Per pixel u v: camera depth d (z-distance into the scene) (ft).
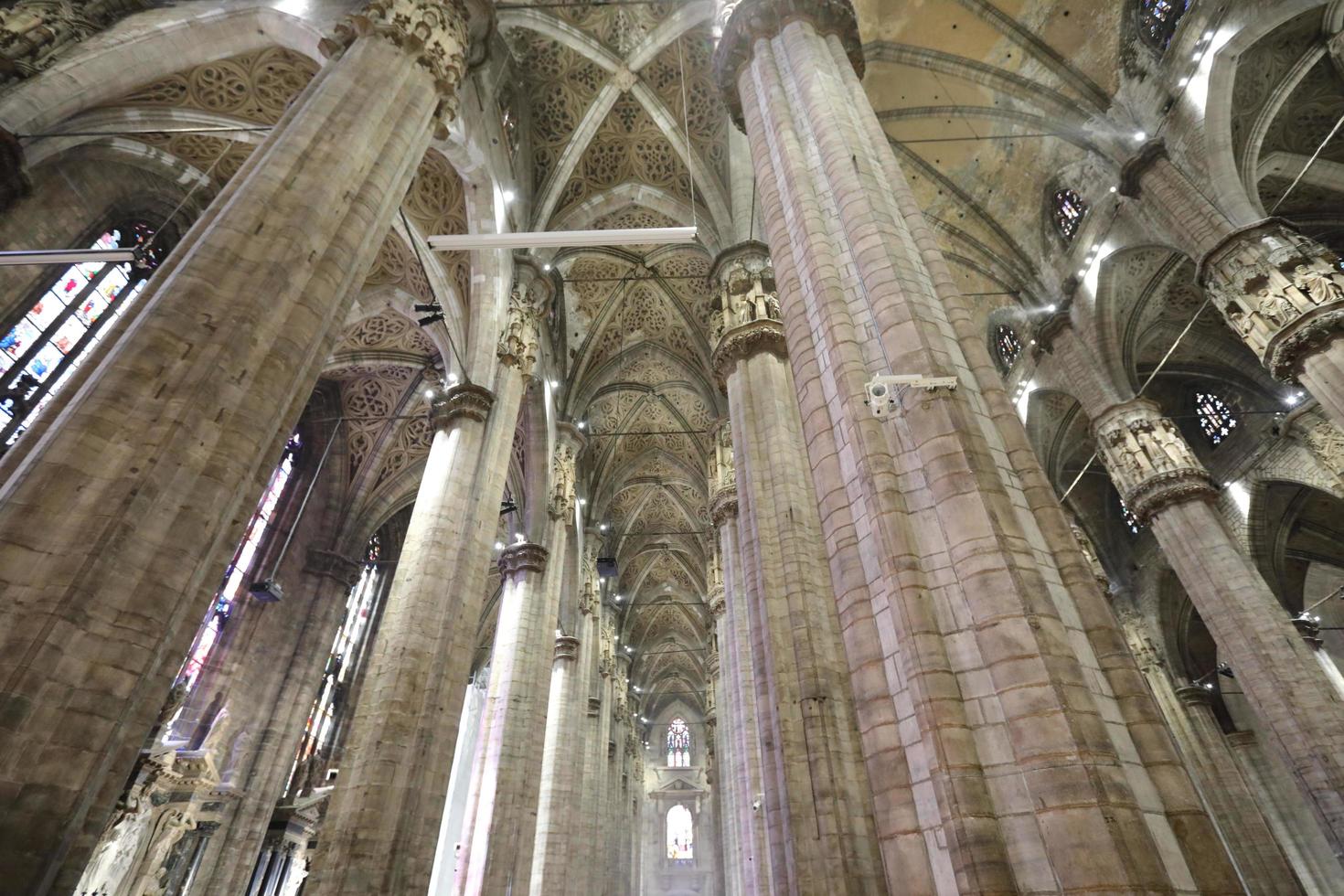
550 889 67.36
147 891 50.14
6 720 14.07
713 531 96.32
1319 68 48.34
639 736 154.40
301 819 70.79
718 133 65.46
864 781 32.32
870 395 18.97
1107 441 59.31
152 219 55.98
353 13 32.55
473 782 54.95
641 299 83.87
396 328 70.74
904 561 16.67
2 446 44.93
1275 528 71.20
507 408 53.52
